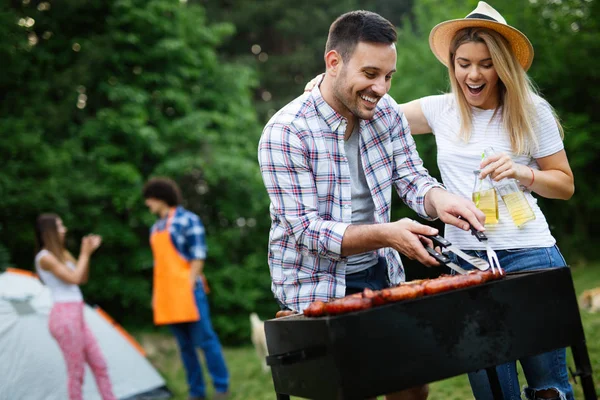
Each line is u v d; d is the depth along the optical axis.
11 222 9.30
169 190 5.16
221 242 11.71
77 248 10.64
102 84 10.27
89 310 6.00
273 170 2.36
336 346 1.76
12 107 9.88
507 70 2.49
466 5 11.55
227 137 11.61
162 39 10.84
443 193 2.38
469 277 1.97
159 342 9.44
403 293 1.89
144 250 10.70
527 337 1.98
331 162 2.38
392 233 2.13
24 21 10.64
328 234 2.25
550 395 2.45
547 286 2.03
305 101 2.39
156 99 11.07
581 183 11.26
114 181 10.12
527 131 2.54
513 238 2.53
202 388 5.22
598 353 4.54
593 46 10.83
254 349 9.38
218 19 16.97
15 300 5.32
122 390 5.61
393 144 2.58
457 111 2.67
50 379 5.13
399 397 2.61
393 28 2.22
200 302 5.14
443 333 1.87
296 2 17.38
